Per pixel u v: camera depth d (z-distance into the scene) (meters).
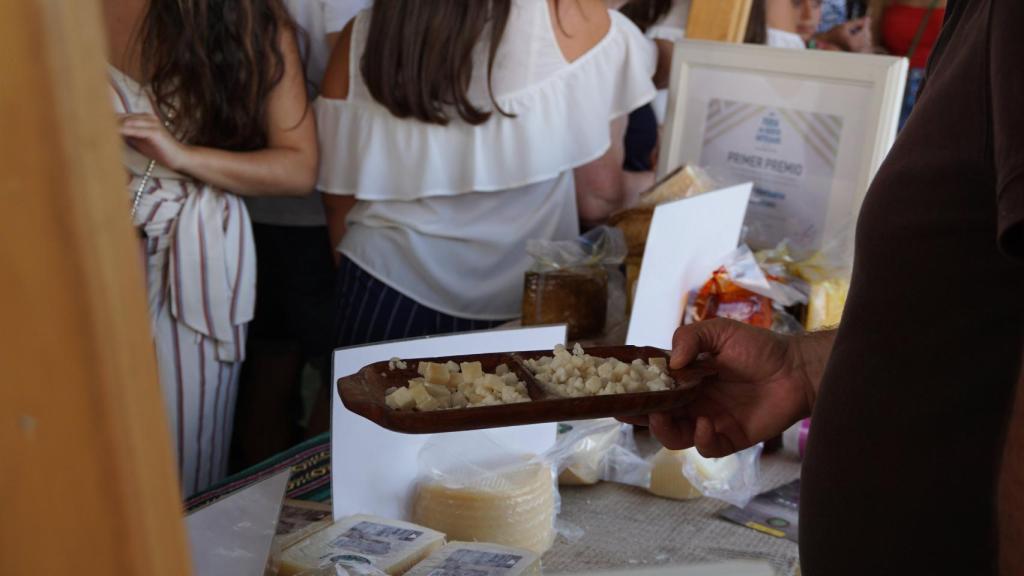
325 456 1.29
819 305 1.50
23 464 0.26
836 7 2.94
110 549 0.27
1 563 0.27
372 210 1.95
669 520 1.14
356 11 2.15
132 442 0.27
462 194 1.92
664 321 1.45
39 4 0.23
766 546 1.08
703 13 1.83
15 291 0.25
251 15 1.77
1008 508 0.58
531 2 1.79
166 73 1.76
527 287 1.61
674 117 1.79
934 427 0.64
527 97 1.83
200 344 1.87
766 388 1.00
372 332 1.98
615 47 1.92
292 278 2.44
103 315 0.25
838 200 1.62
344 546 0.93
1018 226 0.51
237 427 2.37
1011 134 0.52
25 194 0.24
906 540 0.67
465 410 0.74
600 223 2.31
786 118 1.66
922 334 0.64
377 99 1.83
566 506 1.16
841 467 0.69
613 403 0.79
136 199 1.75
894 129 1.56
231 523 0.89
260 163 1.86
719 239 1.55
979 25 0.60
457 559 0.89
